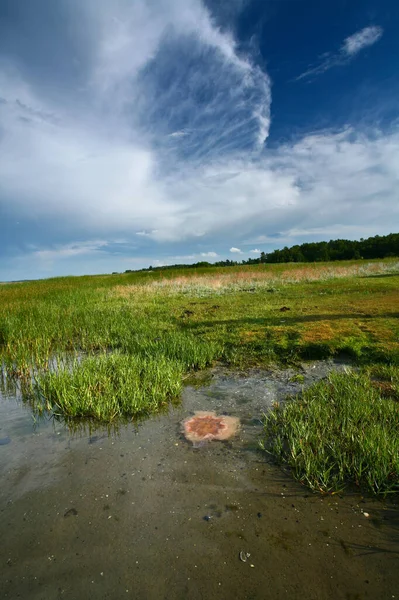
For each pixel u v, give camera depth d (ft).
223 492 8.94
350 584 6.32
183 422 13.03
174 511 8.28
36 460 10.69
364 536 7.42
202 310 36.09
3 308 39.96
